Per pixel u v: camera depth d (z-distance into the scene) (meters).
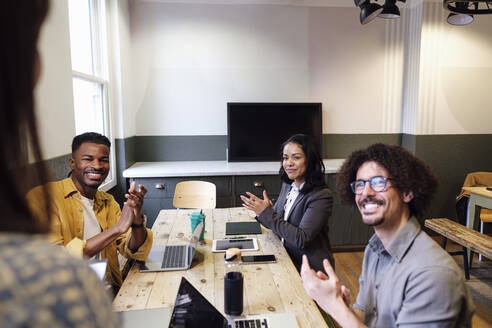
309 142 1.95
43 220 0.40
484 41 4.03
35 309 0.29
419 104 4.03
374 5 2.81
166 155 4.15
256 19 4.06
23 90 0.36
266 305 1.33
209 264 1.71
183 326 1.11
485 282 3.19
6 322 0.27
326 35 4.14
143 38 3.96
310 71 4.18
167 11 3.96
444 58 4.00
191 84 4.07
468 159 4.17
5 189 0.35
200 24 4.01
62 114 2.14
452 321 0.87
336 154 4.32
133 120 4.00
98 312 0.32
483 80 4.08
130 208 1.61
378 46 4.20
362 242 3.91
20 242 0.33
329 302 1.03
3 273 0.29
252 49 4.09
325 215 1.88
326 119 4.26
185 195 3.13
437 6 3.93
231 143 4.09
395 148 1.07
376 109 4.29
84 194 1.82
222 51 4.06
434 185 1.03
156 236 2.11
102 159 1.77
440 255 0.94
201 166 3.86
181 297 1.16
